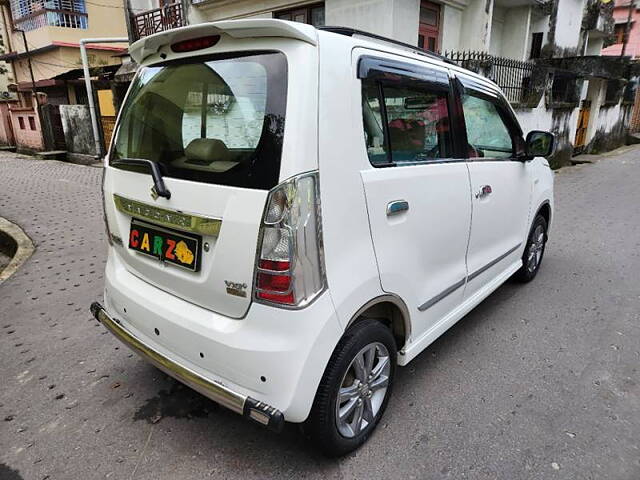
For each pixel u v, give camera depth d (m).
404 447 2.29
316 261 1.80
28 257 5.01
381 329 2.21
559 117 11.69
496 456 2.24
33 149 15.09
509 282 4.43
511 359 3.10
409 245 2.31
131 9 12.52
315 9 9.38
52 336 3.34
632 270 4.73
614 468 2.16
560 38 13.85
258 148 1.77
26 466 2.18
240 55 1.91
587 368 2.99
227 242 1.81
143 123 2.32
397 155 2.25
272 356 1.77
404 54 2.34
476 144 2.99
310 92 1.76
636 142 17.94
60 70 16.91
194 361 2.02
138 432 2.40
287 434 2.40
